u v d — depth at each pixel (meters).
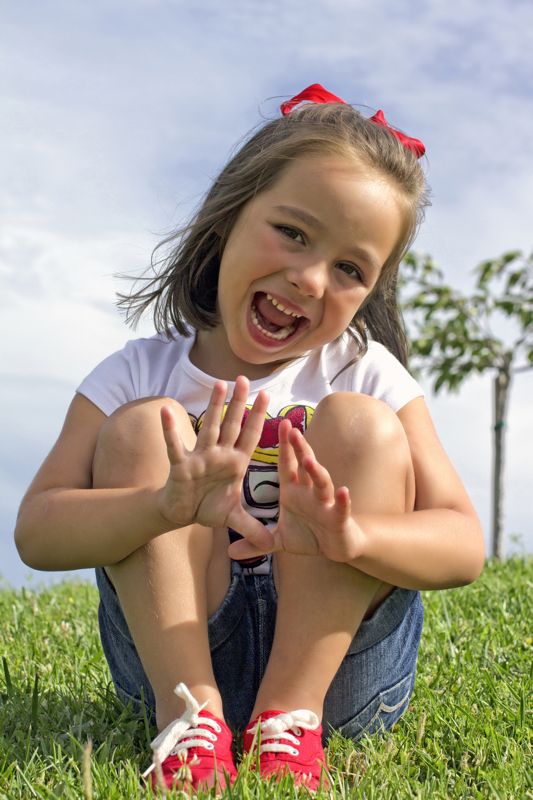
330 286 1.63
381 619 1.45
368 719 1.52
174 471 1.23
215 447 1.26
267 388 1.77
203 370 1.87
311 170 1.61
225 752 1.24
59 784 1.19
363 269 1.65
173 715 1.28
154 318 2.04
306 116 1.76
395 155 1.70
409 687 1.62
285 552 1.40
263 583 1.53
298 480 1.28
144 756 1.37
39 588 3.63
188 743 1.22
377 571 1.34
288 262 1.60
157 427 1.44
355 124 1.72
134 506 1.31
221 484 1.28
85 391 1.76
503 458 6.07
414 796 1.23
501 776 1.32
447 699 1.70
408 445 1.55
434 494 1.59
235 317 1.70
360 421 1.42
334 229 1.59
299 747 1.27
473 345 5.96
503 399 6.13
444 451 1.71
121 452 1.42
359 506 1.38
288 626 1.36
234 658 1.47
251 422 1.28
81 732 1.50
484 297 6.04
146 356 1.87
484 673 1.79
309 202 1.59
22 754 1.38
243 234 1.67
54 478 1.59
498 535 6.03
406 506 1.50
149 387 1.82
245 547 1.31
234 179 1.77
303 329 1.67
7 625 2.54
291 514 1.30
